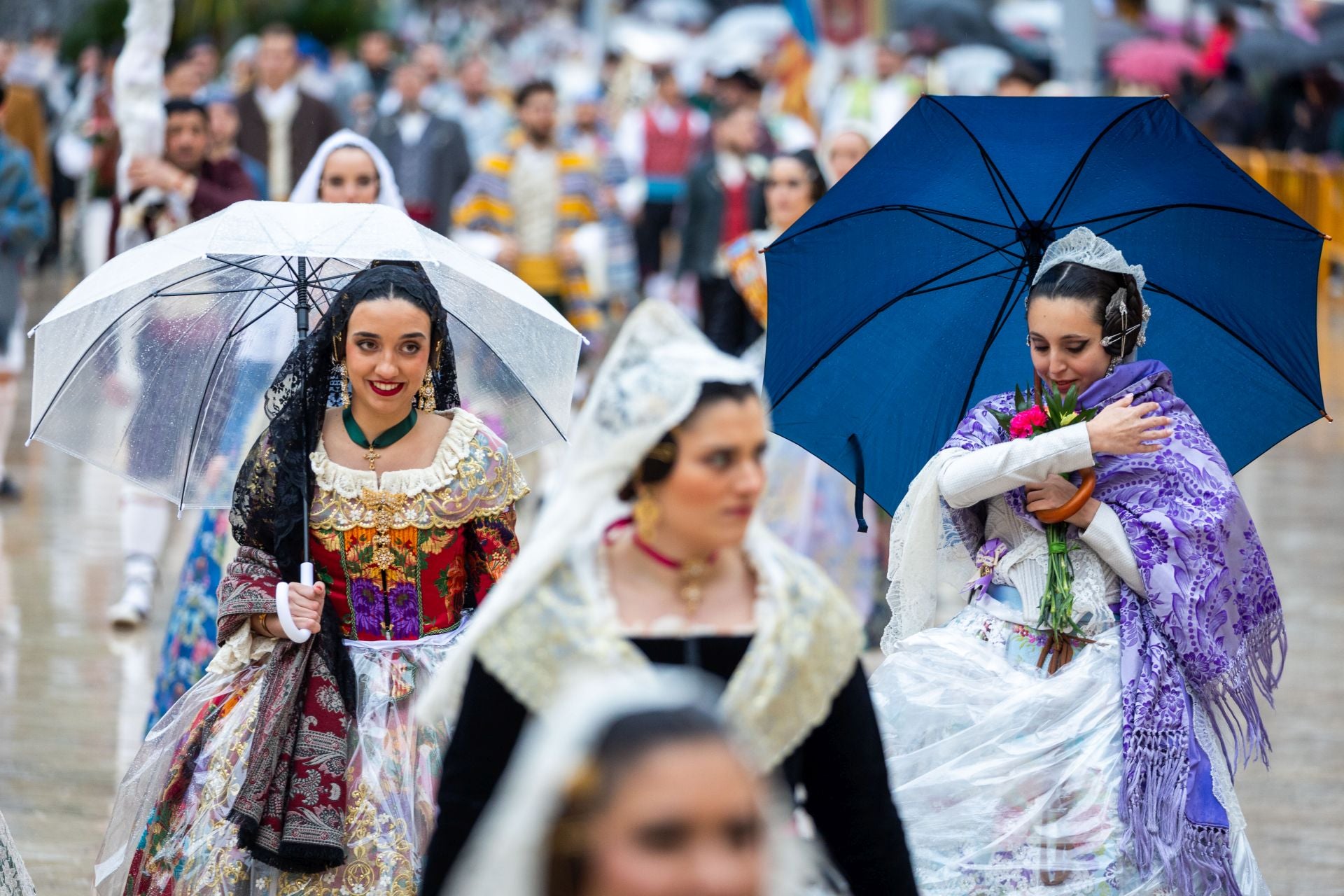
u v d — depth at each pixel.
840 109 45.50
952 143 9.81
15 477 25.80
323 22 63.59
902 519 9.55
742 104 28.47
